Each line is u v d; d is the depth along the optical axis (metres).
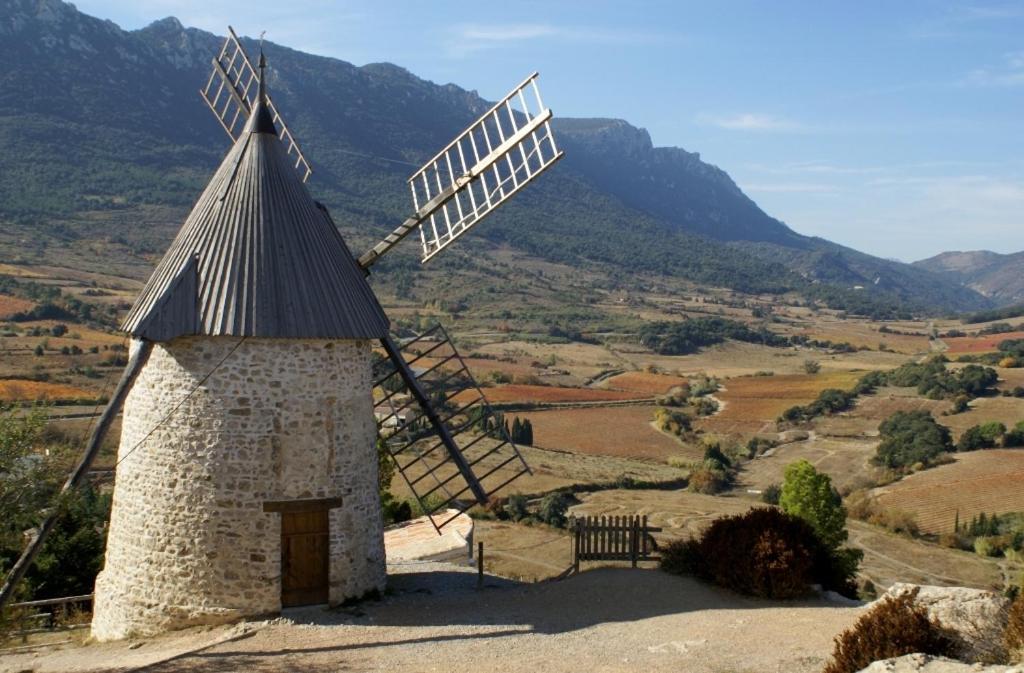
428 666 13.95
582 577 20.02
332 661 14.24
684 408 100.81
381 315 18.28
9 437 14.03
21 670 14.67
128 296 98.81
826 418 96.81
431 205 20.88
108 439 41.31
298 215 17.55
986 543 54.78
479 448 68.44
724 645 14.77
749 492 69.00
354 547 17.20
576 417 90.81
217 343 16.27
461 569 22.38
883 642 12.58
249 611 16.12
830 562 19.69
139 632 16.27
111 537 17.05
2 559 18.25
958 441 78.94
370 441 17.94
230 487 16.12
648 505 60.25
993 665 11.66
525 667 13.81
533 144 19.95
